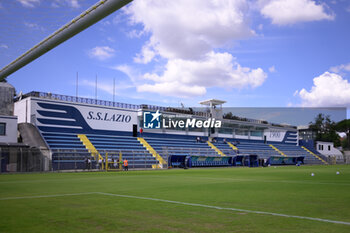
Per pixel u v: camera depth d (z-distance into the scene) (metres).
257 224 6.29
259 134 81.62
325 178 22.12
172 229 5.91
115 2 12.52
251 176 25.19
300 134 104.44
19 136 43.00
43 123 45.62
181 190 13.34
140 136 57.88
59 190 13.61
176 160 51.38
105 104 54.22
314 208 8.29
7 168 34.44
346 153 98.12
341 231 5.66
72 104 49.38
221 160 57.84
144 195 11.48
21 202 9.66
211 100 70.75
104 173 32.97
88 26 14.63
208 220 6.72
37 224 6.39
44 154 37.38
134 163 48.25
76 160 41.72
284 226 6.09
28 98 45.25
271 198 10.43
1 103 43.69
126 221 6.66
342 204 9.03
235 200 9.94
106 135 52.50
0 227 6.13
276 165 69.25
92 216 7.25
